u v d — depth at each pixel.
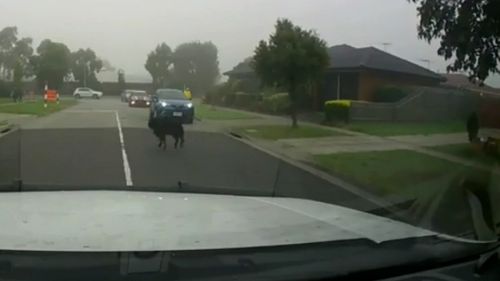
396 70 29.88
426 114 21.81
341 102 23.39
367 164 11.87
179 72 65.69
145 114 29.55
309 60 20.00
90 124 21.48
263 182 9.51
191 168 11.04
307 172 10.97
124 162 11.51
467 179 6.57
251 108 34.56
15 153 12.33
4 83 54.19
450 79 31.98
